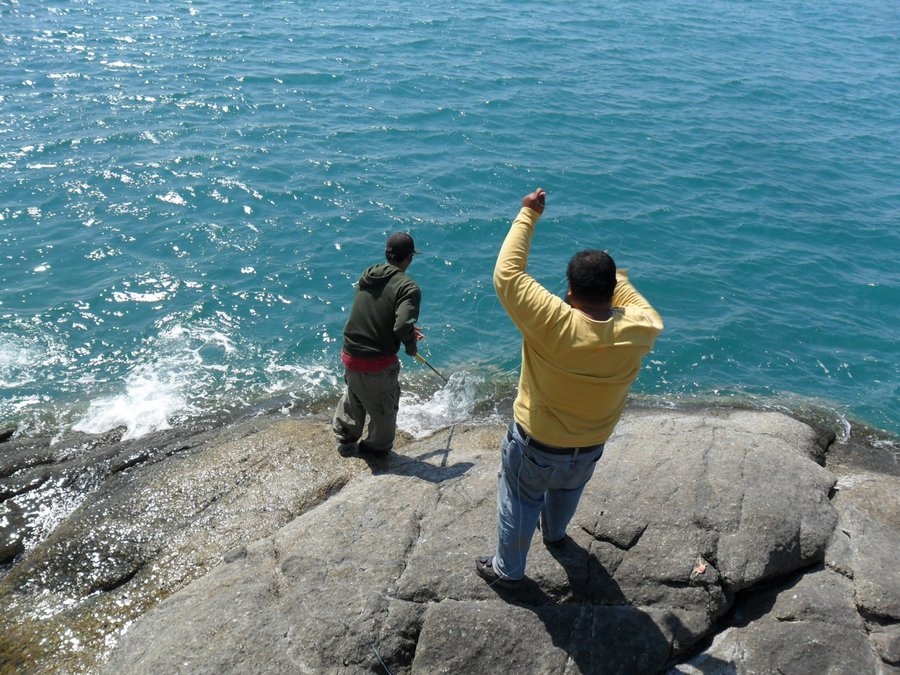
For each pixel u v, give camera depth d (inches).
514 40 932.6
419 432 312.8
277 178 543.2
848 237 529.0
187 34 859.4
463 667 164.4
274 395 342.3
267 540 199.5
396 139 625.3
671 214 540.1
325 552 187.3
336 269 444.5
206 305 405.1
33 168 534.3
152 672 161.8
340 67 780.6
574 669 165.3
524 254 137.9
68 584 209.0
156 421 317.7
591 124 693.9
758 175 621.0
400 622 169.2
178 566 211.5
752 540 187.0
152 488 240.8
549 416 140.6
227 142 594.6
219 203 506.0
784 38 1106.1
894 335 422.3
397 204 520.7
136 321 389.7
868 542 194.4
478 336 398.3
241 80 725.3
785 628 174.9
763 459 213.8
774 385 375.6
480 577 177.2
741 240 514.0
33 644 190.5
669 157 639.8
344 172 560.1
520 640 167.8
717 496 197.8
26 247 444.1
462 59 841.5
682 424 242.8
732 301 444.1
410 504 203.5
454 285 439.2
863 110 812.0
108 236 461.7
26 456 280.8
